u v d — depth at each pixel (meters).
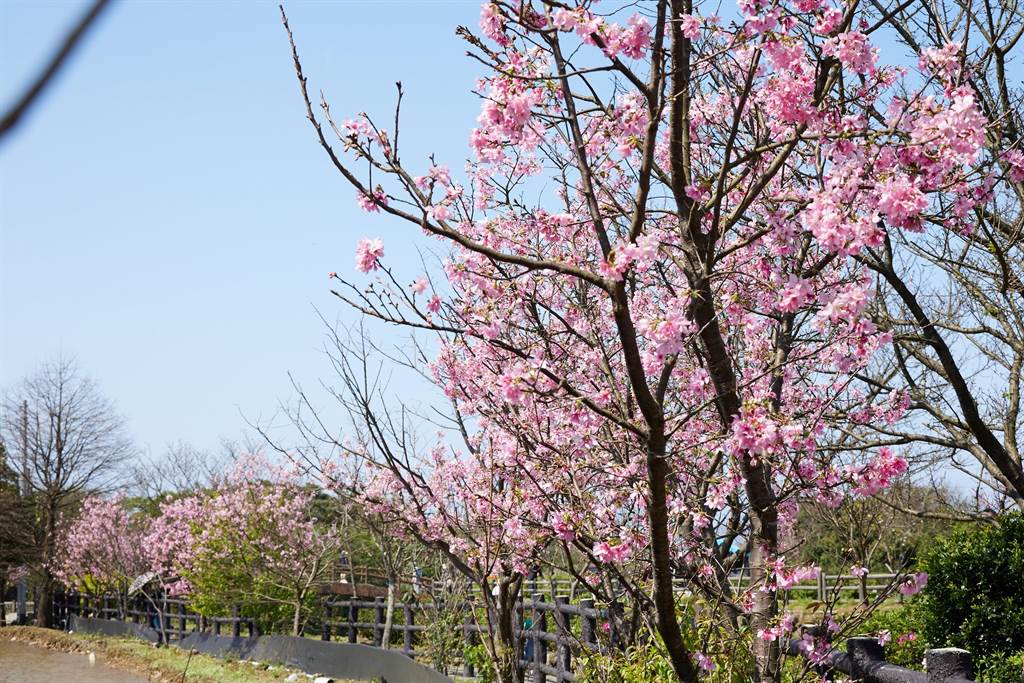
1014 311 7.84
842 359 4.61
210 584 19.22
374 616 17.48
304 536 18.33
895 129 4.40
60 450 36.50
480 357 6.50
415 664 11.16
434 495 8.68
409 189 4.10
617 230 5.70
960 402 7.47
